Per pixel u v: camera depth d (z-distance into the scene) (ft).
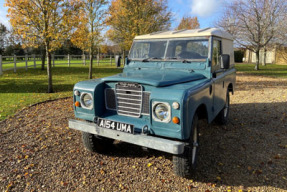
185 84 10.73
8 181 11.00
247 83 42.63
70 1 29.96
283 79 47.93
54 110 22.97
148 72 12.80
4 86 36.37
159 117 9.60
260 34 58.13
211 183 10.76
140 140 9.70
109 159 13.19
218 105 14.80
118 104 11.33
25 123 19.04
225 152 13.92
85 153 13.82
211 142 15.43
